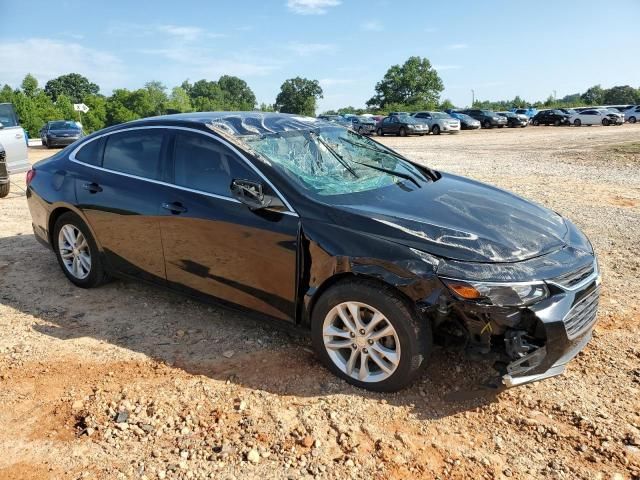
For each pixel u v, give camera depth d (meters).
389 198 3.68
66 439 2.90
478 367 3.53
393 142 26.14
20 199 9.05
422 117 33.44
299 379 3.43
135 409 3.13
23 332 4.07
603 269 5.40
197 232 3.81
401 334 3.07
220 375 3.49
